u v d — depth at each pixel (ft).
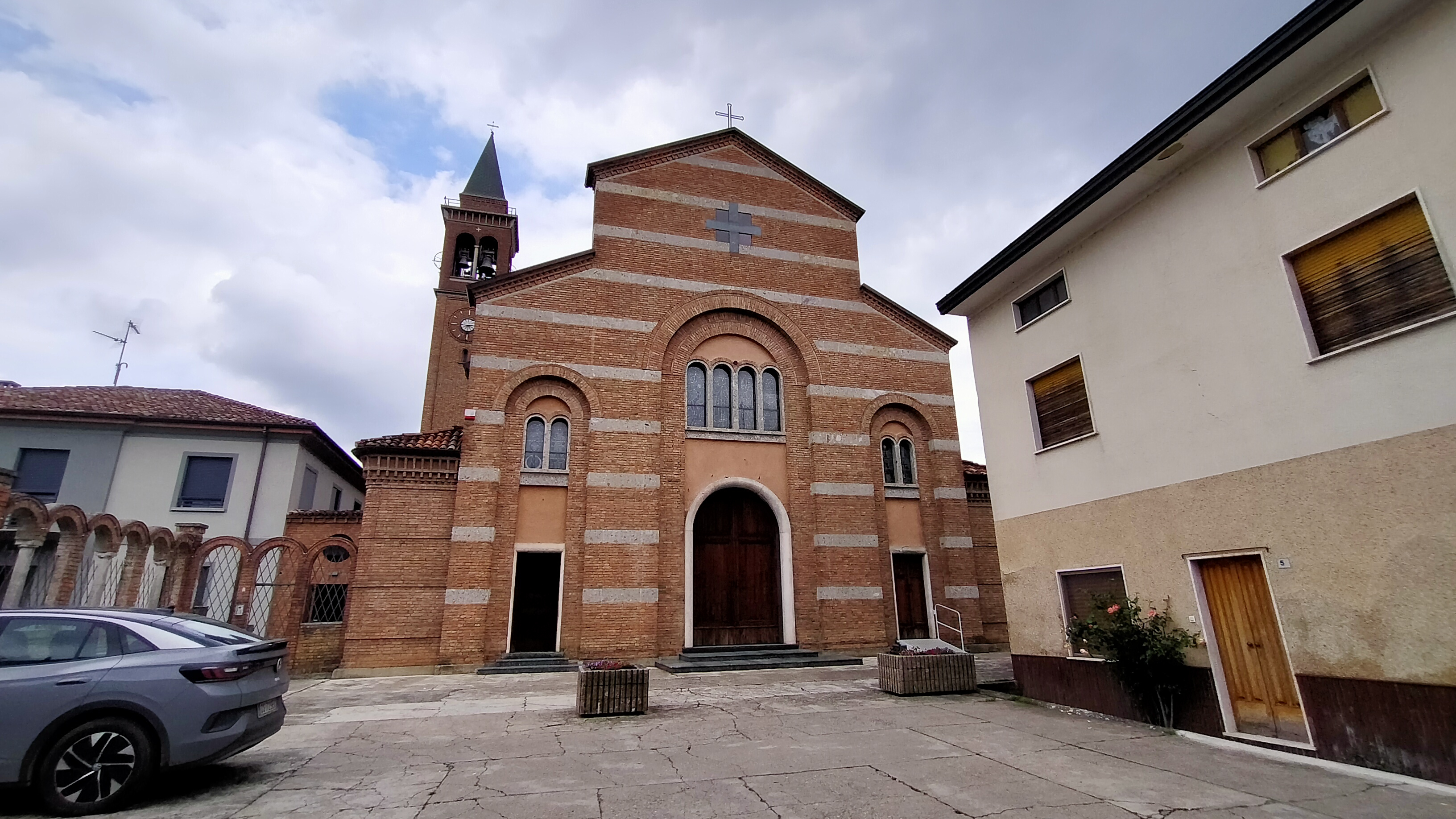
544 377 58.54
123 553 55.98
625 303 62.08
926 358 69.56
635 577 55.26
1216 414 29.66
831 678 47.52
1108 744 27.81
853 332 67.97
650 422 59.31
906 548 63.93
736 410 63.21
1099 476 35.45
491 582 52.95
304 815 19.34
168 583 49.67
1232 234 29.71
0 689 19.42
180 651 21.66
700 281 64.90
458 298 110.52
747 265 66.90
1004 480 42.50
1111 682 33.58
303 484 77.00
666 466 59.21
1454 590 21.70
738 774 23.44
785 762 24.95
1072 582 37.09
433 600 52.75
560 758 25.68
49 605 37.27
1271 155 28.96
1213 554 29.25
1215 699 28.84
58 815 19.20
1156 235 33.37
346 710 36.06
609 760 25.32
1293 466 26.55
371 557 52.65
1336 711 24.62
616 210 64.59
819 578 60.08
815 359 65.77
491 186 129.29
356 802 20.45
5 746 19.06
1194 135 30.27
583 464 57.41
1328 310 26.12
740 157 70.13
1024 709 35.78
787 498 62.18
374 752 26.86
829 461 63.21
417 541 53.62
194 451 73.10
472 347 57.41
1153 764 24.72
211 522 71.00
